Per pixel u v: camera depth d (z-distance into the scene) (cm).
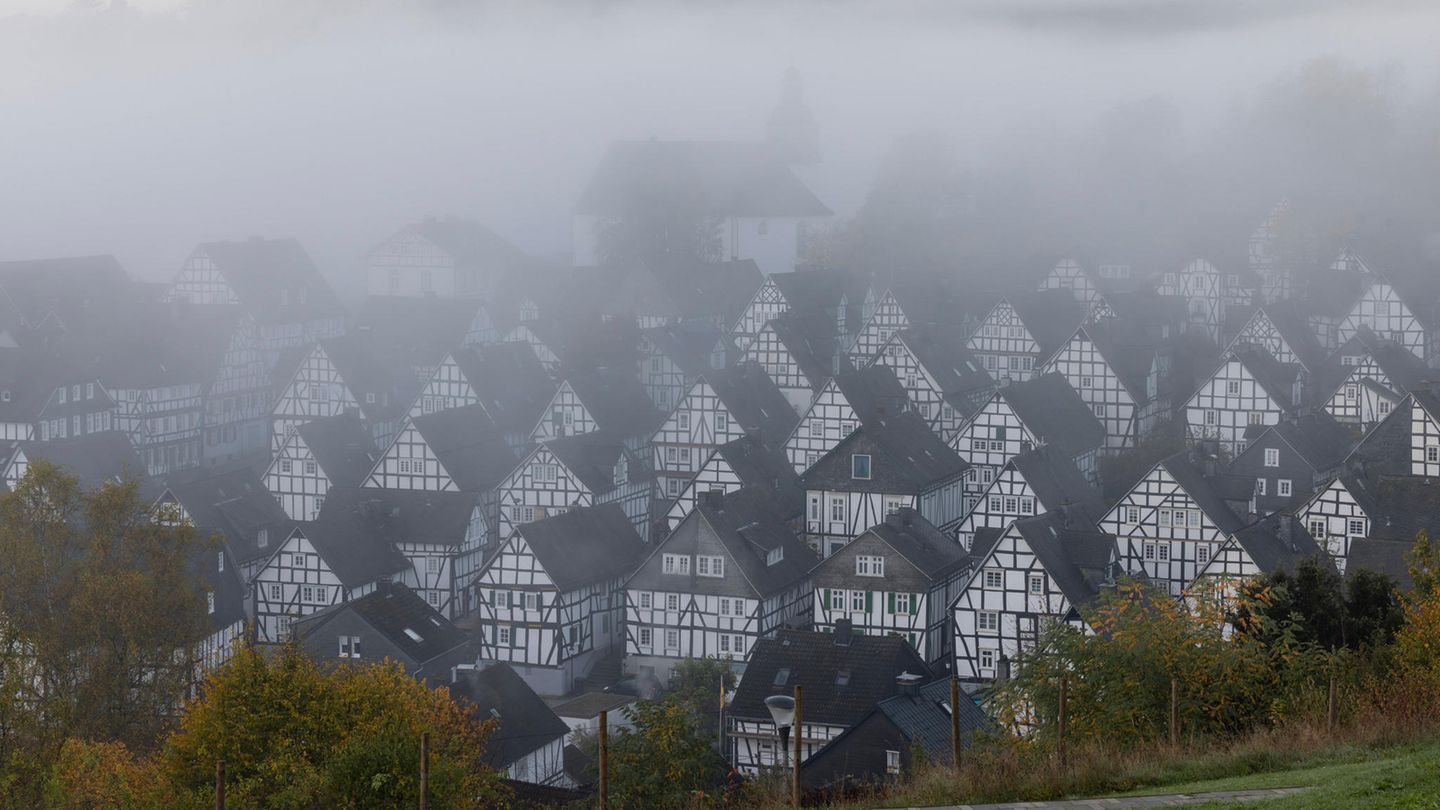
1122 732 14000
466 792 16962
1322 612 17138
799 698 12350
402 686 18862
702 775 17425
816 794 13712
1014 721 14925
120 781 18325
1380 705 13600
